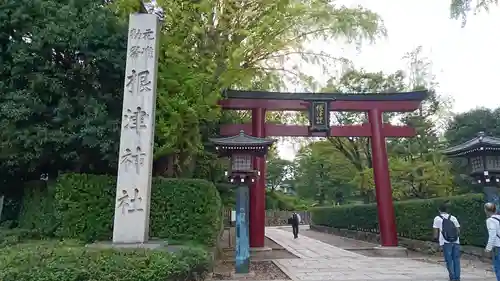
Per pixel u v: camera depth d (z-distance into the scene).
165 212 10.27
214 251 10.45
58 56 10.22
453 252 7.88
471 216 11.80
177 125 10.46
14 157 9.67
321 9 13.43
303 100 14.51
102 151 9.84
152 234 10.05
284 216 42.16
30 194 11.56
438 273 9.22
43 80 9.63
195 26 11.63
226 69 12.28
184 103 10.09
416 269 9.96
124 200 9.12
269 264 11.37
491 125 19.02
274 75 14.74
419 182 18.97
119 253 6.76
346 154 23.50
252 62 13.81
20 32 9.84
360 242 19.73
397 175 18.92
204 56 12.20
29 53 9.68
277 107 14.61
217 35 12.67
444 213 8.26
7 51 9.76
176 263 6.68
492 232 6.87
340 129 14.93
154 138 10.85
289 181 52.75
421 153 20.47
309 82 14.51
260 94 14.52
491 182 9.32
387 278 8.52
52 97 10.05
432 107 21.48
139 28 10.15
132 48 10.00
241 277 8.80
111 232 9.95
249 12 12.60
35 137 9.41
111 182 10.29
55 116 9.95
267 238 22.28
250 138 9.62
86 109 9.91
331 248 16.41
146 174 9.30
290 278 8.66
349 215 23.47
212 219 10.38
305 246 17.33
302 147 24.42
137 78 9.84
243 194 9.51
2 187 12.05
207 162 15.18
